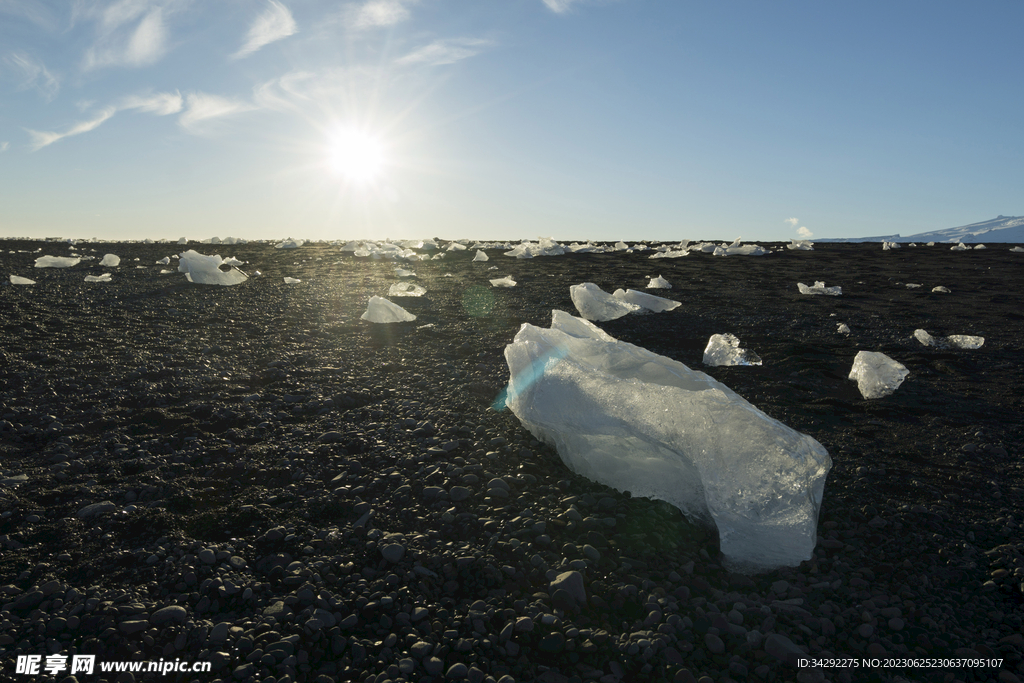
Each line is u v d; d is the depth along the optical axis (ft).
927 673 5.75
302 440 10.73
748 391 13.78
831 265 38.65
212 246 57.21
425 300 26.13
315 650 5.95
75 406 12.19
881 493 8.91
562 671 5.81
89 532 7.69
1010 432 11.25
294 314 22.76
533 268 38.63
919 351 17.03
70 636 6.00
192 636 6.01
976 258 41.37
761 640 6.21
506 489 8.88
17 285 26.66
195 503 8.45
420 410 12.25
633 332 19.77
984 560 7.41
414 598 6.70
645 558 7.46
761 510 7.70
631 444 9.10
